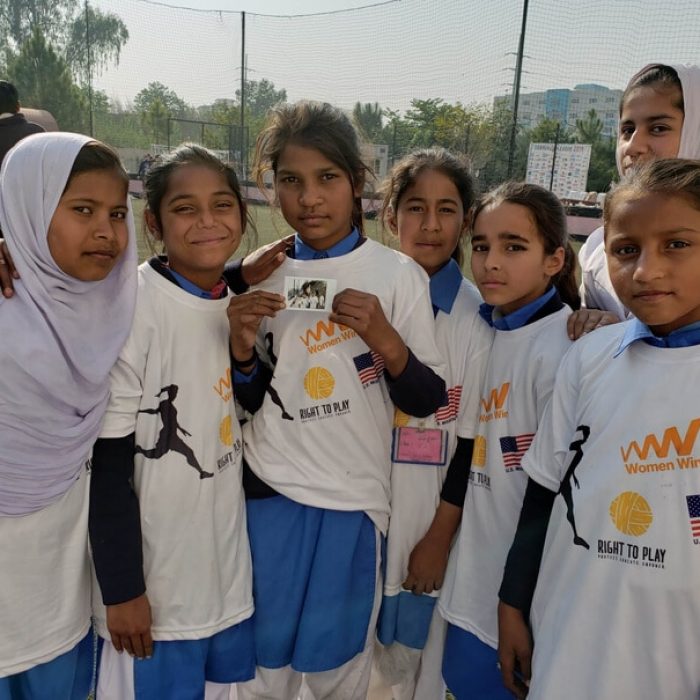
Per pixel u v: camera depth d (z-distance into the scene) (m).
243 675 1.79
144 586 1.59
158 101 21.50
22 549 1.51
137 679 1.64
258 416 1.82
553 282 1.98
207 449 1.65
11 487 1.46
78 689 1.72
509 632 1.54
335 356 1.77
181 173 1.62
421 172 2.03
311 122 1.75
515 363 1.77
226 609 1.72
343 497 1.76
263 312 1.60
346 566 1.78
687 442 1.23
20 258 1.46
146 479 1.61
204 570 1.66
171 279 1.65
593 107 16.52
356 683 1.92
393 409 1.95
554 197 1.83
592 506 1.32
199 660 1.69
